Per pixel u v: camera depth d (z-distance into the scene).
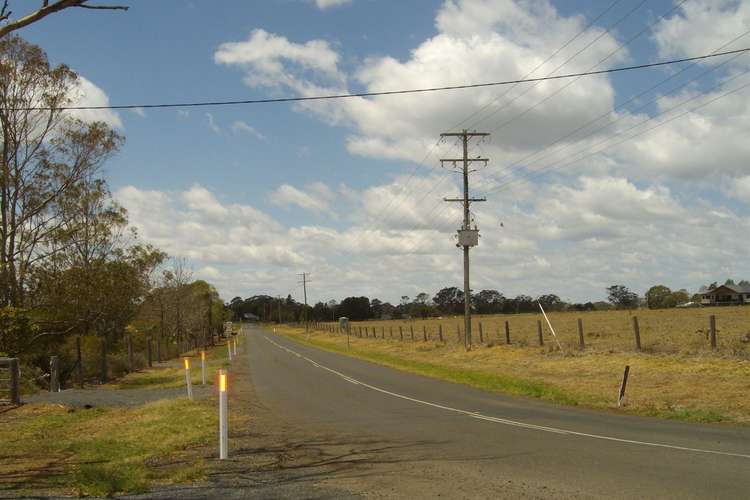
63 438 12.55
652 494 7.69
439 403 18.61
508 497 7.61
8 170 31.09
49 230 32.56
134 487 7.93
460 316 132.12
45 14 8.29
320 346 63.84
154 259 41.78
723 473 8.83
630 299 126.00
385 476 8.88
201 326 68.38
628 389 19.92
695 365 21.73
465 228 39.16
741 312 67.38
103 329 39.22
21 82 32.09
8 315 27.78
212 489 8.03
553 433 12.77
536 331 53.38
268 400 19.59
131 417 15.21
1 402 17.83
